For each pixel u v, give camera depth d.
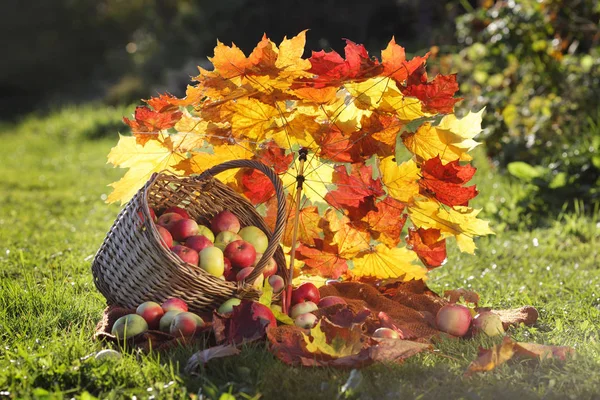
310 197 3.96
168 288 3.28
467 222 3.67
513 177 6.90
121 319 3.17
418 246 3.85
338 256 3.92
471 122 3.52
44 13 23.23
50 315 3.58
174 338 3.10
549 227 5.79
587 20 7.35
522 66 7.54
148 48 19.78
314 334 2.90
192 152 3.76
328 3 14.51
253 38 15.36
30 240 5.59
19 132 13.77
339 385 2.72
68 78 23.17
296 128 3.50
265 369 2.82
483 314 3.43
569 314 3.83
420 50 10.82
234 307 3.11
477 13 8.23
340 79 3.17
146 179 3.75
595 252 5.08
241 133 3.55
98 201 7.61
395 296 3.88
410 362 2.96
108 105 16.45
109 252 3.42
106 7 23.45
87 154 11.06
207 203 3.75
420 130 3.56
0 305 3.75
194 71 15.86
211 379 2.76
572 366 2.94
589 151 6.29
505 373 2.87
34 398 2.51
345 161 3.61
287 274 3.75
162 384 2.67
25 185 8.59
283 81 3.22
